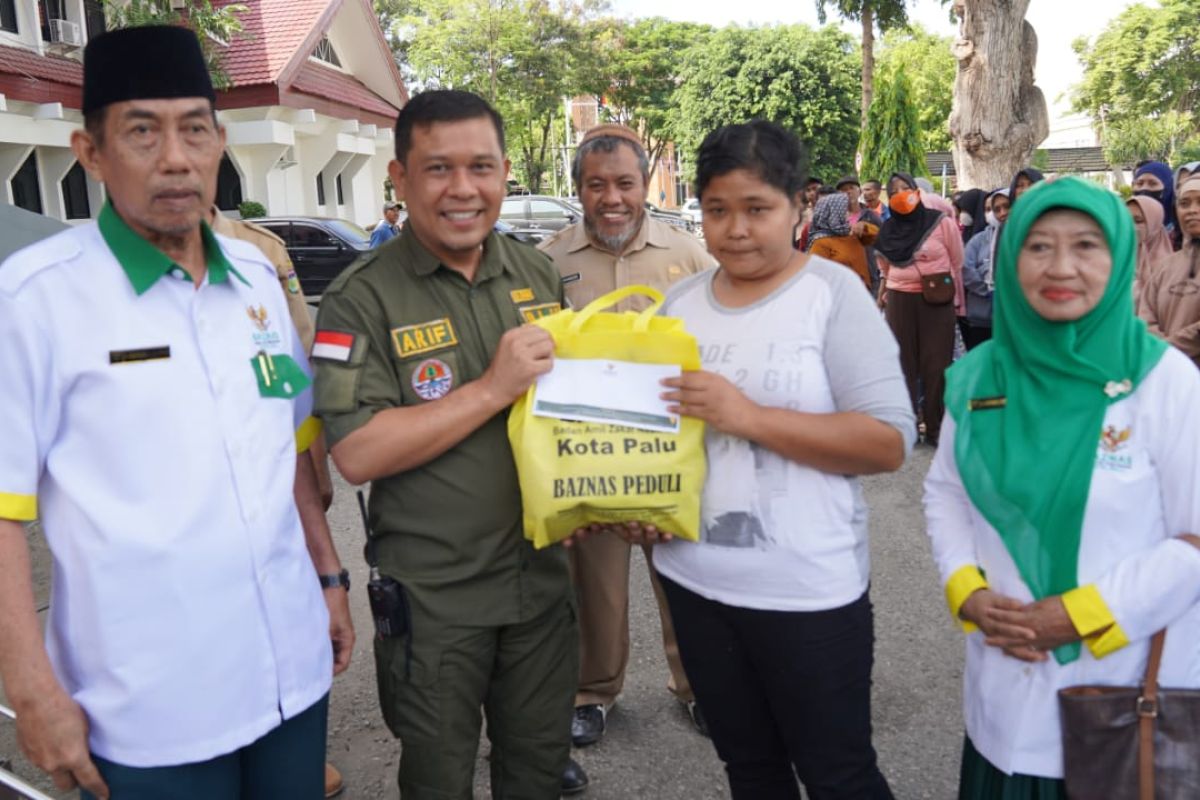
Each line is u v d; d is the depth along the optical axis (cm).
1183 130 4650
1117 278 168
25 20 1454
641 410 196
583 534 210
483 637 214
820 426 186
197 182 161
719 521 199
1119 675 175
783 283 198
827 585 194
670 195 5962
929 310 655
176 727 160
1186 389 168
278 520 174
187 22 1409
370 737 332
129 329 159
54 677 153
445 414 195
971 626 187
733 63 3622
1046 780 180
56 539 158
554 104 3284
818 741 199
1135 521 172
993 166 1472
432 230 202
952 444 196
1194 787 167
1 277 152
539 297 229
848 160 3675
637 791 294
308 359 210
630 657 383
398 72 2336
